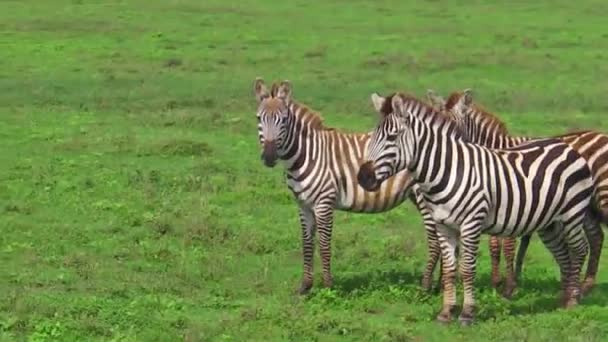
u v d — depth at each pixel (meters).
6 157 19.80
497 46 33.03
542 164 11.65
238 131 22.45
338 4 42.12
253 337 10.96
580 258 12.09
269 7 41.09
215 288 12.98
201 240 15.04
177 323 11.37
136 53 31.45
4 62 29.58
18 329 11.09
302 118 12.66
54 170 18.86
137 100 25.52
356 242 15.20
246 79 28.06
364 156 12.71
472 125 12.79
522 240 13.23
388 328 11.25
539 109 24.78
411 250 14.80
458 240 11.98
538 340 10.82
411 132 11.27
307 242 12.81
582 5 41.97
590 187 11.96
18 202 16.80
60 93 26.03
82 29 35.22
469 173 11.32
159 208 16.67
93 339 10.88
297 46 32.94
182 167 19.45
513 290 12.78
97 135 21.75
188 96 25.97
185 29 35.62
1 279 13.12
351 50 32.28
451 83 27.64
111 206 16.62
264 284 13.20
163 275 13.46
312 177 12.58
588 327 11.23
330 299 12.34
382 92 26.41
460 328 11.35
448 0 43.41
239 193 17.56
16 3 40.53
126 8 39.84
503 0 43.25
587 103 25.27
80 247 14.70
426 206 11.82
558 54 31.72
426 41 33.94
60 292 12.63
